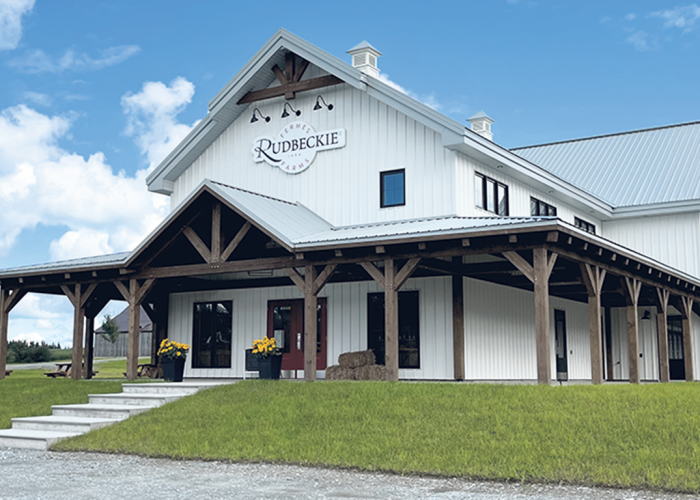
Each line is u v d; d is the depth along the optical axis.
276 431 12.41
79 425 14.07
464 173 20.45
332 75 22.11
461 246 16.19
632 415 11.91
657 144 33.38
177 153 24.62
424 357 19.80
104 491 9.03
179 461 11.36
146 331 50.53
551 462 9.84
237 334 23.22
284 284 22.44
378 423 12.38
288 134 23.00
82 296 21.72
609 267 18.41
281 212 19.98
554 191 24.73
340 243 17.06
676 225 28.47
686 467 9.37
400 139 20.98
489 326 20.78
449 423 12.06
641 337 29.02
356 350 20.80
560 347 24.89
